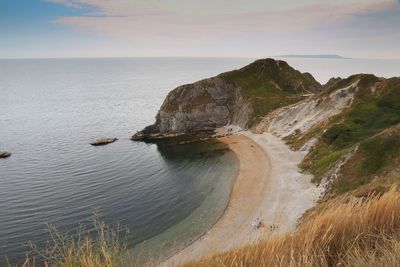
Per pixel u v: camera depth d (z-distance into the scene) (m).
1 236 46.03
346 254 4.48
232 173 68.75
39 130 131.62
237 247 5.77
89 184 67.19
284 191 55.94
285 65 140.25
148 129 113.00
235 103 120.44
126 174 72.81
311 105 93.69
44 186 67.06
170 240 42.78
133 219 50.34
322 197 50.75
